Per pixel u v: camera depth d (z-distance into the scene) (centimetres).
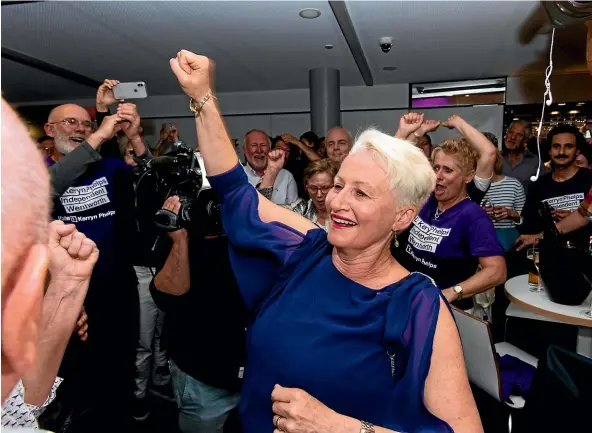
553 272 180
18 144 31
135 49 464
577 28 397
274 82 664
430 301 80
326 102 575
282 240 96
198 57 98
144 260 158
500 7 344
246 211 101
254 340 89
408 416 76
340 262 89
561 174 279
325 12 358
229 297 125
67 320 75
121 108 197
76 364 198
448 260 177
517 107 647
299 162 432
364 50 481
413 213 86
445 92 671
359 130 100
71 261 75
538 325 296
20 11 347
